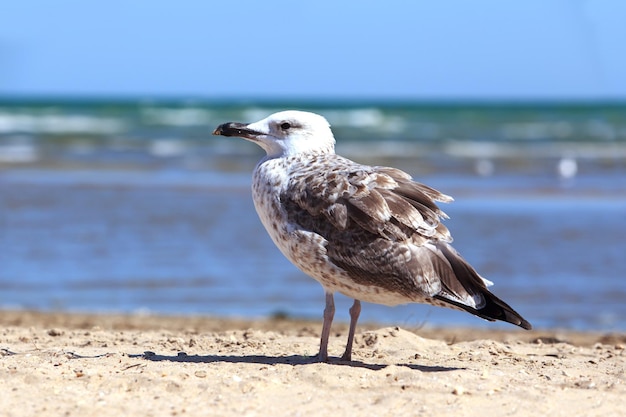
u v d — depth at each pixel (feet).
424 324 37.83
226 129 24.02
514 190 87.51
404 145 147.13
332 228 21.75
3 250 53.78
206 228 62.64
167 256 53.31
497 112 273.95
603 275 49.55
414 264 21.17
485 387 20.65
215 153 126.41
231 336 29.99
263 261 52.80
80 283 46.37
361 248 21.44
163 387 20.15
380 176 22.08
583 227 64.49
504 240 58.70
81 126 180.34
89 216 66.39
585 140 162.81
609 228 64.34
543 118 237.45
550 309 42.50
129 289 45.32
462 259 21.62
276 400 19.21
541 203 77.20
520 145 150.51
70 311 40.47
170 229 61.98
